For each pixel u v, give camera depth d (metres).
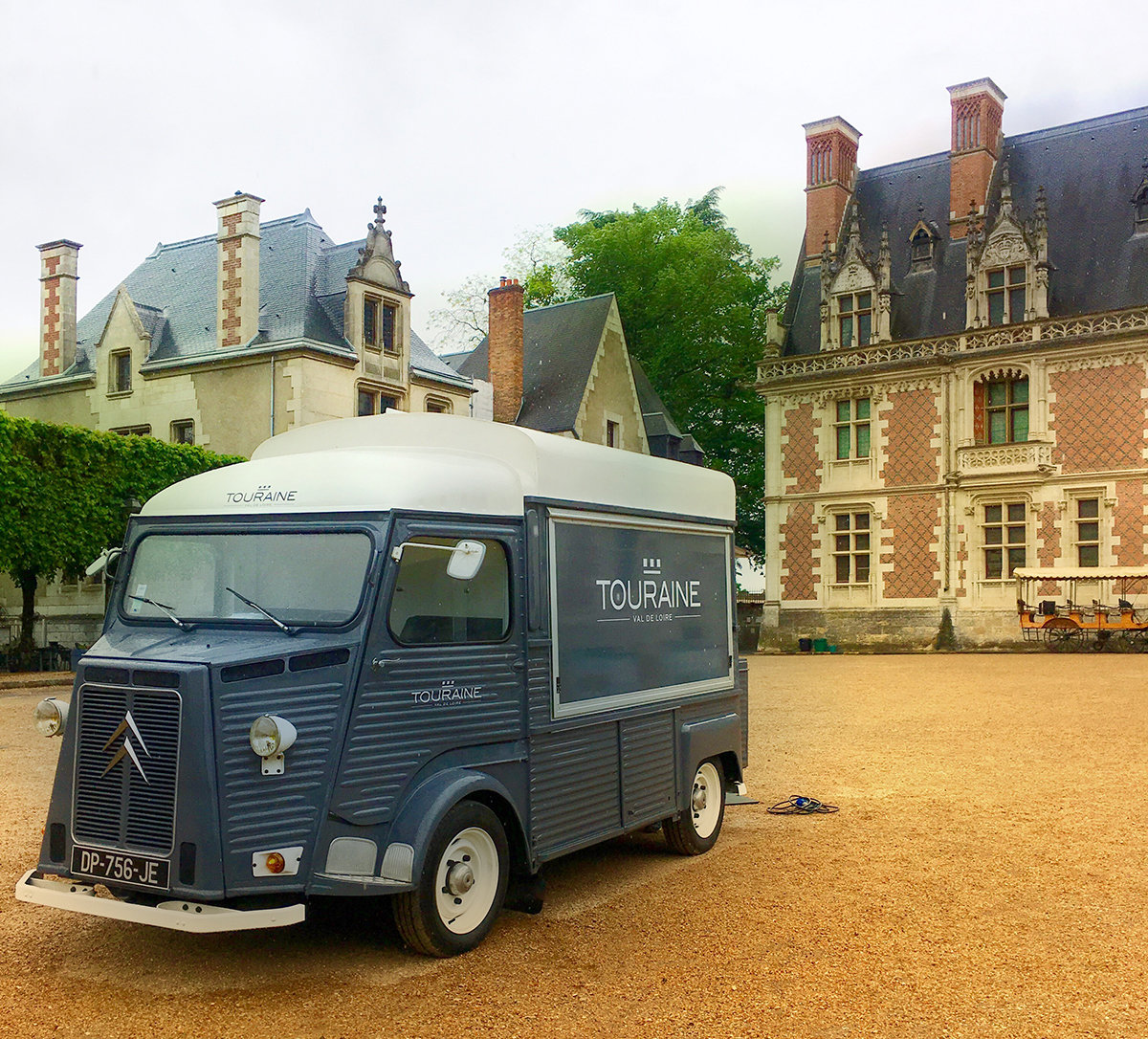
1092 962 5.40
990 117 36.25
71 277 32.91
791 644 36.22
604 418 38.62
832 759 12.16
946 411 33.78
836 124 38.81
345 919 6.17
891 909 6.35
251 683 5.09
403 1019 4.69
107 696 5.24
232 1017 4.72
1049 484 31.62
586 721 6.64
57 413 32.06
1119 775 10.74
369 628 5.37
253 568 5.73
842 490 35.59
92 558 23.11
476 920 5.68
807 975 5.23
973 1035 4.51
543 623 6.34
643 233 44.84
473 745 5.83
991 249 33.31
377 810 5.31
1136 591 30.12
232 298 29.09
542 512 6.44
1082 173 35.00
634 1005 4.86
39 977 5.26
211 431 29.06
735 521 8.70
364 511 5.61
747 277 45.03
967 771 11.16
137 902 5.14
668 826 7.70
